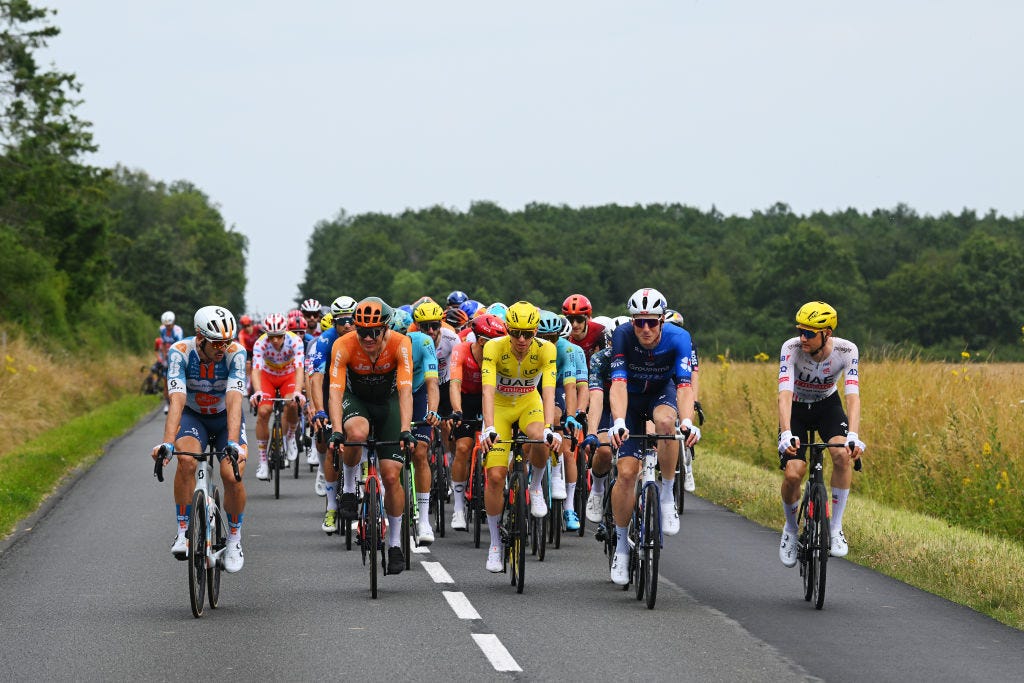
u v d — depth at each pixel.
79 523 23.12
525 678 12.07
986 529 22.95
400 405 16.84
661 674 12.25
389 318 16.70
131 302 142.12
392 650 13.24
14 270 82.12
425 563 19.36
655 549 15.55
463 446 21.72
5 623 14.59
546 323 19.97
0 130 87.44
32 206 94.38
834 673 12.32
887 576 18.31
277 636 13.92
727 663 12.72
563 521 22.95
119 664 12.60
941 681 12.03
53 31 84.00
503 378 18.00
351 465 17.75
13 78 83.69
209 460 15.98
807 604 16.02
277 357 29.92
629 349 16.47
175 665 12.56
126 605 15.70
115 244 131.25
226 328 15.08
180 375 15.39
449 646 13.44
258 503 26.94
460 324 24.62
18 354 54.12
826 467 29.52
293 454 31.97
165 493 27.73
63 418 48.22
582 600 16.22
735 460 34.53
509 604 15.91
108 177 105.75
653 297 16.06
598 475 19.39
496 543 17.75
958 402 29.00
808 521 16.33
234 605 15.77
